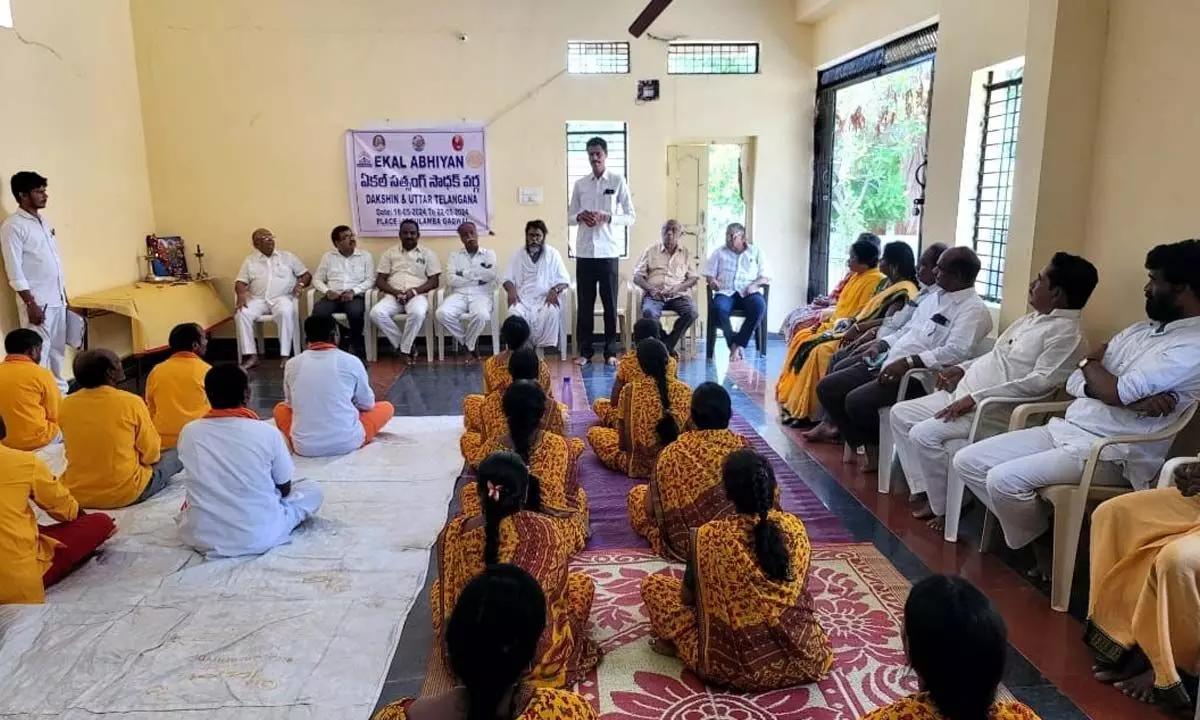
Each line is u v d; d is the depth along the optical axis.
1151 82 3.09
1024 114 3.54
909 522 3.40
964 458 2.93
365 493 3.68
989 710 1.21
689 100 7.00
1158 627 2.09
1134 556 2.24
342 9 6.72
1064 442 2.78
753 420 4.89
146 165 6.82
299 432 4.15
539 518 2.10
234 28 6.71
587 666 2.28
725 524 2.11
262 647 2.44
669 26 6.86
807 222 7.29
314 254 7.07
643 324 4.03
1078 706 2.17
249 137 6.86
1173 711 2.14
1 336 5.05
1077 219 3.47
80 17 5.88
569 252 7.21
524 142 6.99
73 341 5.50
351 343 6.65
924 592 1.23
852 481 3.88
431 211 7.06
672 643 2.34
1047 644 2.47
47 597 2.73
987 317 3.68
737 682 2.15
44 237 5.16
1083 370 2.82
